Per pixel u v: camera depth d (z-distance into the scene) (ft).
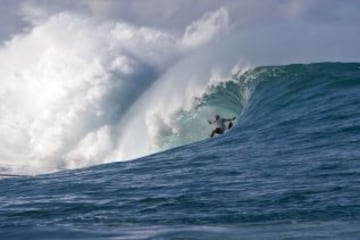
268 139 204.64
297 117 238.68
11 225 108.27
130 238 92.02
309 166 147.84
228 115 354.54
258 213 107.65
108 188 145.28
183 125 373.61
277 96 299.79
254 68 352.28
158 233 95.20
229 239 88.89
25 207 126.82
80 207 123.03
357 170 137.80
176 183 144.05
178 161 180.96
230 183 137.49
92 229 101.09
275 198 117.70
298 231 92.53
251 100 321.73
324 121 218.79
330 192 118.93
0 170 385.50
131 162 190.60
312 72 310.86
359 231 90.33
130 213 114.93
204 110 364.99
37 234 98.12
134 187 143.43
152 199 126.41
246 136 220.02
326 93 277.64
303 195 118.11
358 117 216.13
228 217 106.42
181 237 91.35
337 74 300.81
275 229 95.20
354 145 171.53
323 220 100.01
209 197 123.95
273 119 249.55
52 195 142.10
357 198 112.88
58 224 107.24
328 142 181.06
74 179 165.58
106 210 118.73
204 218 106.83
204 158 180.75
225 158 176.45
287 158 163.43
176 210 115.03
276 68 336.08
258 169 152.15
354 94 263.49
